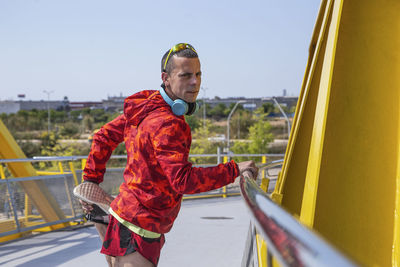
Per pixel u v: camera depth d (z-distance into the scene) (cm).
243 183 118
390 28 143
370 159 143
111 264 193
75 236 566
